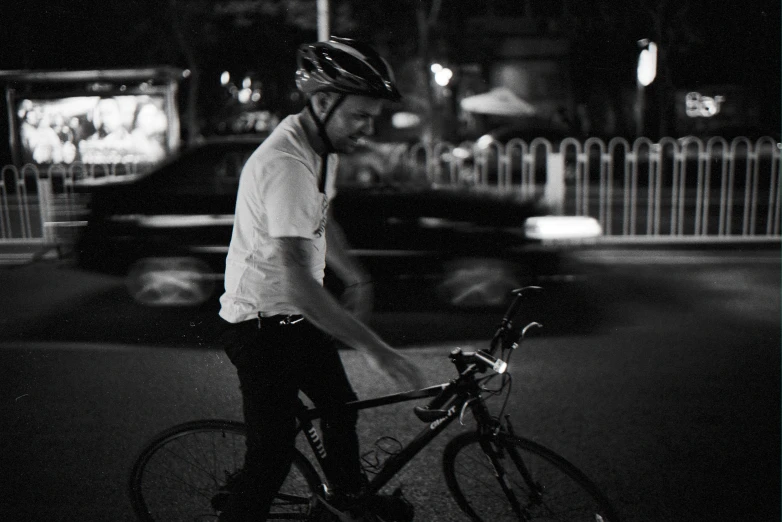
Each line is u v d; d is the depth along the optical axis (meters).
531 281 6.54
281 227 2.14
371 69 2.21
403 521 2.53
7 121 13.16
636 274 8.34
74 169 11.16
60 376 4.57
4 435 3.78
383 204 6.60
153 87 13.28
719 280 7.98
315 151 2.28
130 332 5.41
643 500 3.30
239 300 2.29
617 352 5.40
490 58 23.41
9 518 3.05
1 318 5.97
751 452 3.76
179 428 2.64
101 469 3.48
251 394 2.32
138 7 18.00
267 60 21.58
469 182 11.48
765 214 11.79
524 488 2.52
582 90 23.16
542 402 4.43
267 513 2.38
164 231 6.74
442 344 5.59
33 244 9.47
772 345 5.56
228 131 22.30
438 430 2.48
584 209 10.94
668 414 4.25
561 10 22.48
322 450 2.53
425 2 19.16
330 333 2.18
